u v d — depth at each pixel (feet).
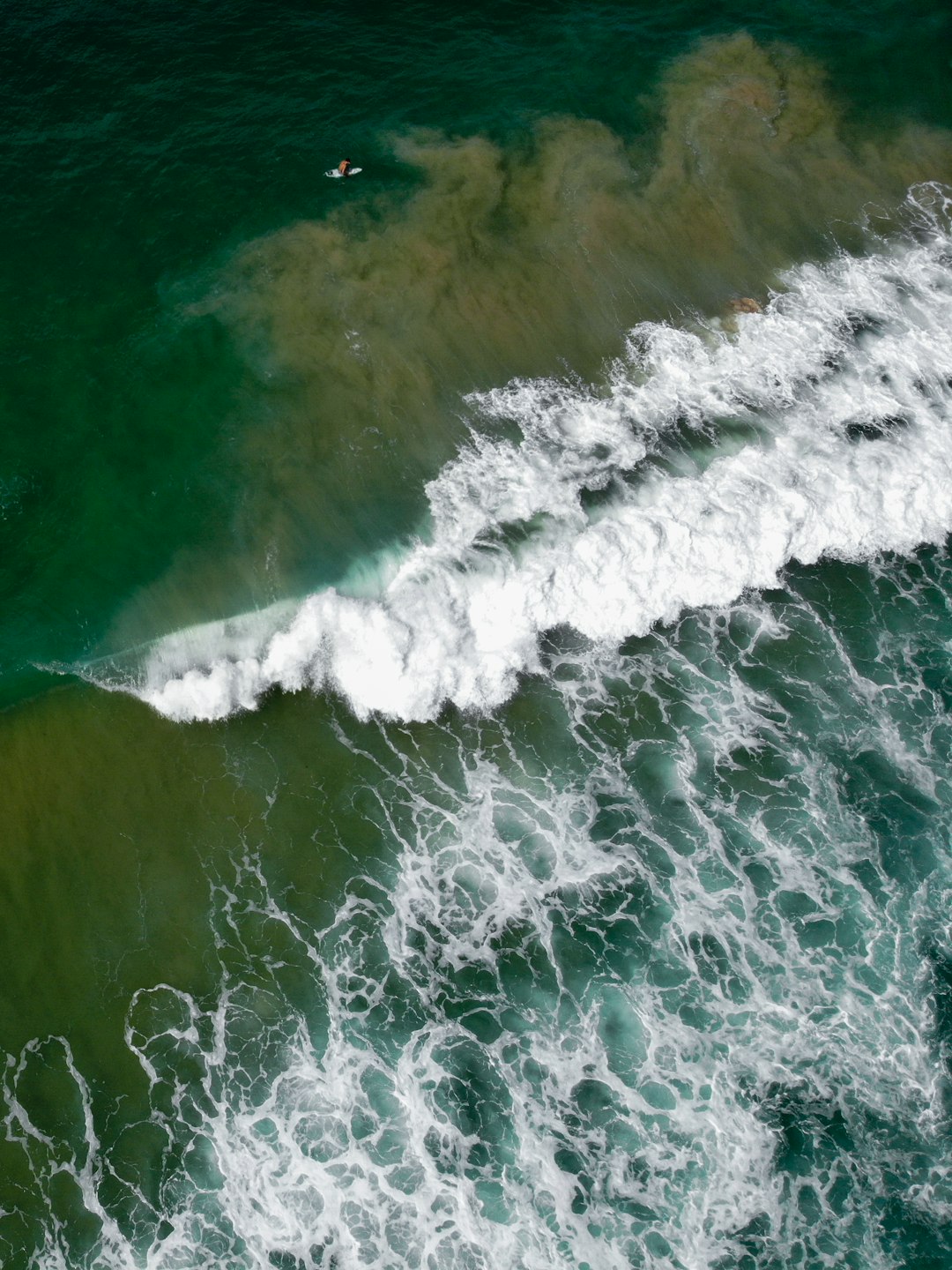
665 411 83.51
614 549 73.97
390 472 78.69
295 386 82.74
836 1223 52.54
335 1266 51.03
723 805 65.98
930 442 82.12
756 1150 54.29
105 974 58.75
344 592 72.64
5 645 69.31
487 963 59.77
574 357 86.84
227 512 75.87
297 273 89.61
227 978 58.95
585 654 71.87
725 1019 58.18
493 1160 53.88
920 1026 58.03
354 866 63.10
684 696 70.44
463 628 70.95
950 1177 53.78
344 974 59.26
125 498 76.18
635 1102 55.62
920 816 65.67
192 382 82.43
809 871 63.36
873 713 70.13
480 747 67.92
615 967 59.82
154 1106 55.01
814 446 81.20
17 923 59.88
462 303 89.04
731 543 75.56
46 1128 54.03
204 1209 52.39
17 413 79.51
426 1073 56.24
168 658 69.46
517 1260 51.37
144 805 64.64
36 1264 50.85
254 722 67.87
